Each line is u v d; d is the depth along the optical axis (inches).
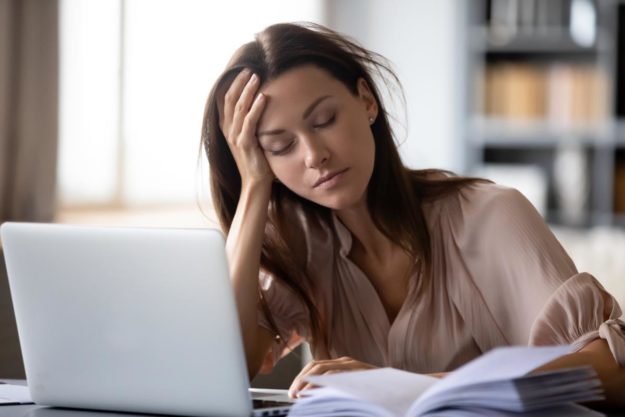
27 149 180.2
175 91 228.2
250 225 74.9
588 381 53.8
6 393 68.6
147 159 222.5
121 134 214.5
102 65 207.9
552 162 292.4
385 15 298.0
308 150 70.6
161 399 59.9
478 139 283.6
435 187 79.0
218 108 77.9
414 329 76.9
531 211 76.2
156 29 222.1
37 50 180.4
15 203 180.2
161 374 59.4
